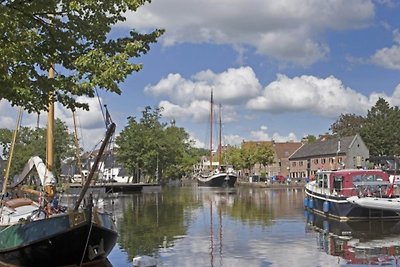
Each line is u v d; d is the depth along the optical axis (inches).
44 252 542.3
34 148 2559.1
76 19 420.8
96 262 587.8
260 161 4256.9
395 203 961.5
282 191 2402.8
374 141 3708.2
